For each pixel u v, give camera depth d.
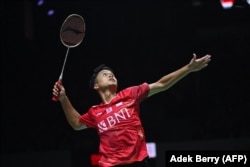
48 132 21.27
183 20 22.92
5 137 21.62
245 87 20.67
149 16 23.25
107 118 5.57
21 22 22.52
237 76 20.94
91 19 23.41
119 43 23.14
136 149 5.37
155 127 19.92
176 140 19.50
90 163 19.16
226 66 21.23
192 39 22.45
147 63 22.42
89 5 23.22
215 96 20.70
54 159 18.81
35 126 21.70
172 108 20.77
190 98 20.83
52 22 23.14
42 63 22.89
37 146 20.94
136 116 5.57
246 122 19.81
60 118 21.52
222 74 21.09
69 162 18.70
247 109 20.12
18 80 22.72
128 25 23.38
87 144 20.00
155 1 22.98
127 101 5.62
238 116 20.05
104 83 5.86
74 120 5.89
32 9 23.00
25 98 22.38
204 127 19.84
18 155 19.06
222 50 21.64
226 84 20.91
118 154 5.39
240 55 21.33
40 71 22.77
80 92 21.95
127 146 5.39
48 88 22.45
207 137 19.39
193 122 20.16
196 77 21.03
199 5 22.61
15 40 22.84
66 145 20.25
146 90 5.66
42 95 22.34
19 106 22.27
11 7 22.36
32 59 22.97
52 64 22.84
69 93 21.98
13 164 19.05
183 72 5.54
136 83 22.11
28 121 21.91
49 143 20.94
